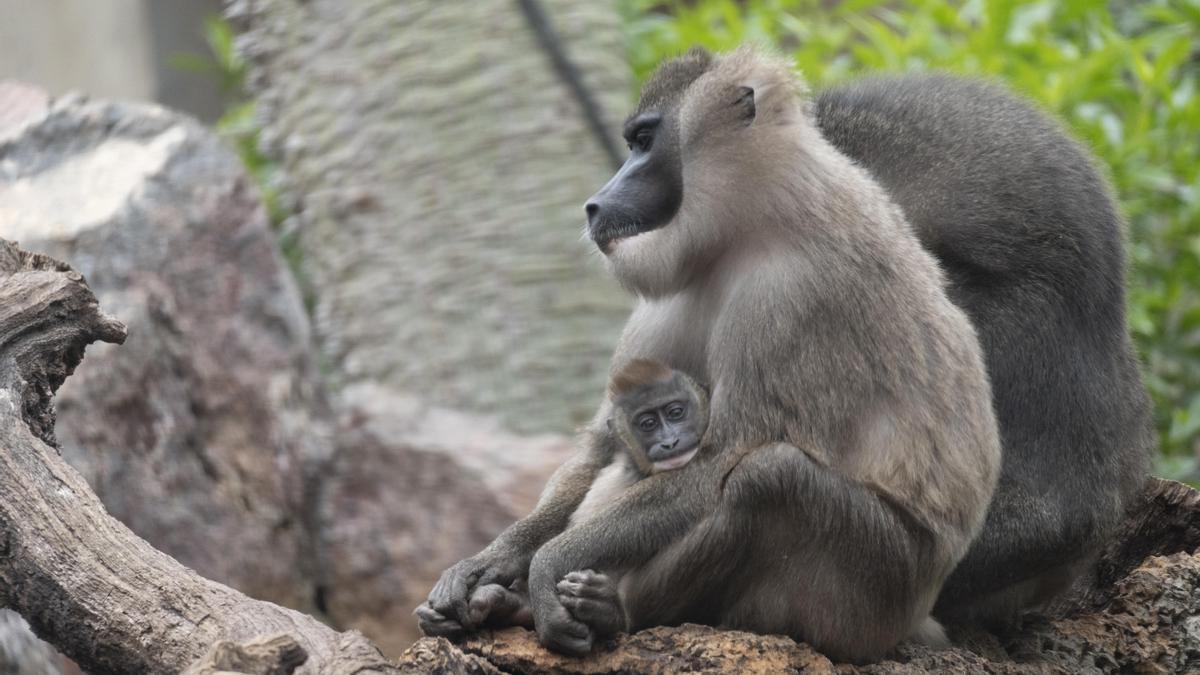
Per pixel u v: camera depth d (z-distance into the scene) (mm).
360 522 15859
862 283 8391
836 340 8352
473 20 16641
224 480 15055
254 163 20297
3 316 8531
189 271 15359
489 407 16359
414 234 16719
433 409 16391
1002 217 10727
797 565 8242
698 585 8305
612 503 8391
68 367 8852
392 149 16797
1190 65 19125
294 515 15617
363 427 16203
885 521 8188
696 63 9141
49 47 31797
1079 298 10703
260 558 15125
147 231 15125
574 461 9445
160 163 15648
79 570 7719
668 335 9227
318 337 17625
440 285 16609
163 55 31000
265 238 16016
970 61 17891
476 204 16578
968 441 8508
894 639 8500
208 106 31375
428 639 7816
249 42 17844
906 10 22688
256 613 7625
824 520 8125
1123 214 11453
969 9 19125
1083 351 10664
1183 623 9773
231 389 15320
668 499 8297
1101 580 10930
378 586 15719
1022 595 10641
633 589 8398
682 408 8625
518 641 8227
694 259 8859
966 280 10766
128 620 7602
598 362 16406
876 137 11188
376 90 16844
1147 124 17047
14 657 12281
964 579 10125
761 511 8141
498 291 16484
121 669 7637
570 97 16609
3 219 14836
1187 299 17516
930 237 10734
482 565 8609
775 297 8414
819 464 8164
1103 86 17562
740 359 8414
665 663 8008
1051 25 19469
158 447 14531
